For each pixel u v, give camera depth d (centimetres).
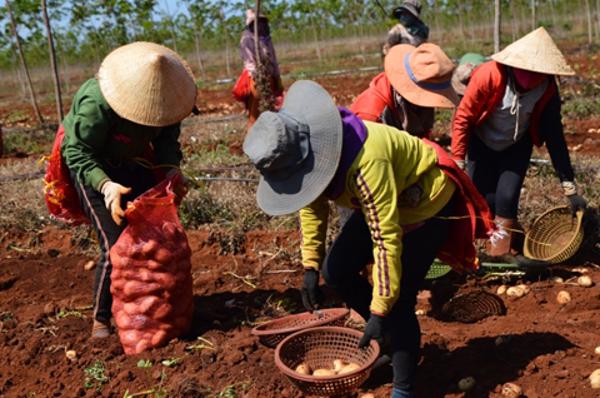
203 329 439
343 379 322
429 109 435
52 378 402
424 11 3231
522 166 492
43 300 512
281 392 363
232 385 370
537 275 495
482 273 495
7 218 636
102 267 423
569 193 480
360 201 302
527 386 351
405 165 316
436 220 332
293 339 370
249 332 434
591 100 1102
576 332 407
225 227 603
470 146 509
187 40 3222
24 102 2288
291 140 292
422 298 473
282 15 3294
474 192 336
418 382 367
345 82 1892
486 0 2962
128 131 400
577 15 3200
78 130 390
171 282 411
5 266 568
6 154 1090
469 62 552
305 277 357
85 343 433
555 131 471
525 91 457
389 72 409
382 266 301
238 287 514
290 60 3178
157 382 384
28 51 2827
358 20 3152
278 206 300
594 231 521
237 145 982
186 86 399
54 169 424
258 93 880
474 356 383
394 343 328
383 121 429
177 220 419
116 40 2366
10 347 437
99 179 394
